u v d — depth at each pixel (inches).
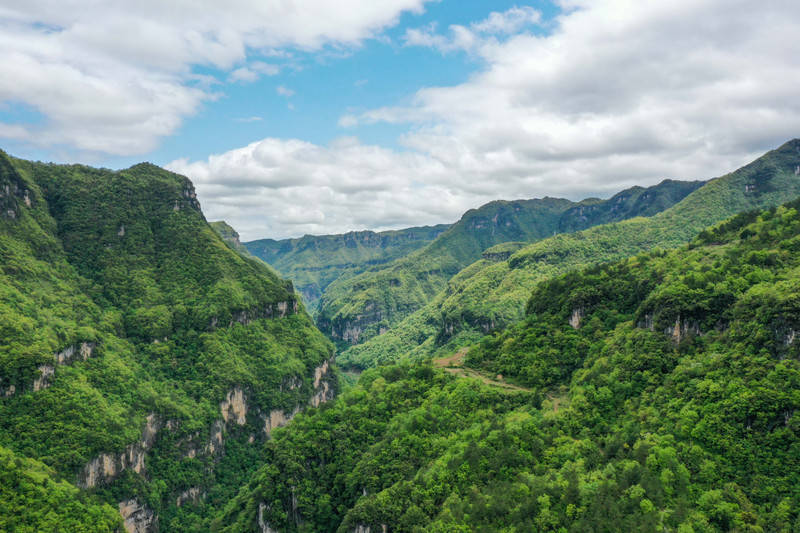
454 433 4089.6
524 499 3080.7
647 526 2625.5
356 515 3575.3
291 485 4281.5
